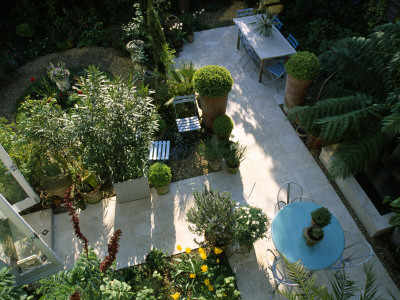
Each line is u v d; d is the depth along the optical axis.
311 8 8.80
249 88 8.07
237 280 5.04
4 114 7.85
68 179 5.83
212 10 10.48
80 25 9.66
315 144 6.61
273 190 6.14
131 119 5.16
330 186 6.16
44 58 9.23
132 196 5.96
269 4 9.51
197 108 7.61
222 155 6.31
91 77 5.48
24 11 9.52
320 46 7.88
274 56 7.59
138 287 4.84
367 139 5.43
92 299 3.73
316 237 4.31
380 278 4.99
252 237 4.88
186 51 9.14
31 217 5.86
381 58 6.00
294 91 6.86
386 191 5.74
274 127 7.20
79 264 4.17
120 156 5.44
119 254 5.40
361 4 8.39
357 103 5.76
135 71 8.48
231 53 9.03
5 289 3.93
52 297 3.90
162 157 6.45
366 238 5.42
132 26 9.12
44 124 5.69
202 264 4.88
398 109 4.84
